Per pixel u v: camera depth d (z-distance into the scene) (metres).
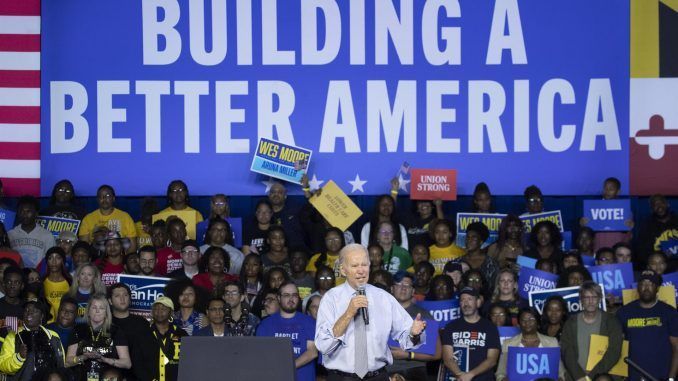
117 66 19.70
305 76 19.75
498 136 19.73
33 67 19.66
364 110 19.73
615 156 19.75
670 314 15.91
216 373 9.85
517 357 14.95
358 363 10.34
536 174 19.77
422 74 19.73
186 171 19.70
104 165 19.67
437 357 15.45
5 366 14.52
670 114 19.70
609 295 16.64
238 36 19.72
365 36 19.73
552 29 19.77
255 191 19.67
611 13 19.72
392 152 19.73
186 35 19.72
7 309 16.03
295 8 19.73
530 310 15.32
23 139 19.61
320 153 19.72
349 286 10.48
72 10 19.70
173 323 15.47
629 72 19.73
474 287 16.58
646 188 19.67
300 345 15.04
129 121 19.67
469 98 19.73
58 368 14.21
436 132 19.72
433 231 18.31
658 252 17.64
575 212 19.78
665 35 19.72
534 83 19.77
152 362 14.98
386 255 17.94
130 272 17.05
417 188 19.33
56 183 19.39
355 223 19.64
